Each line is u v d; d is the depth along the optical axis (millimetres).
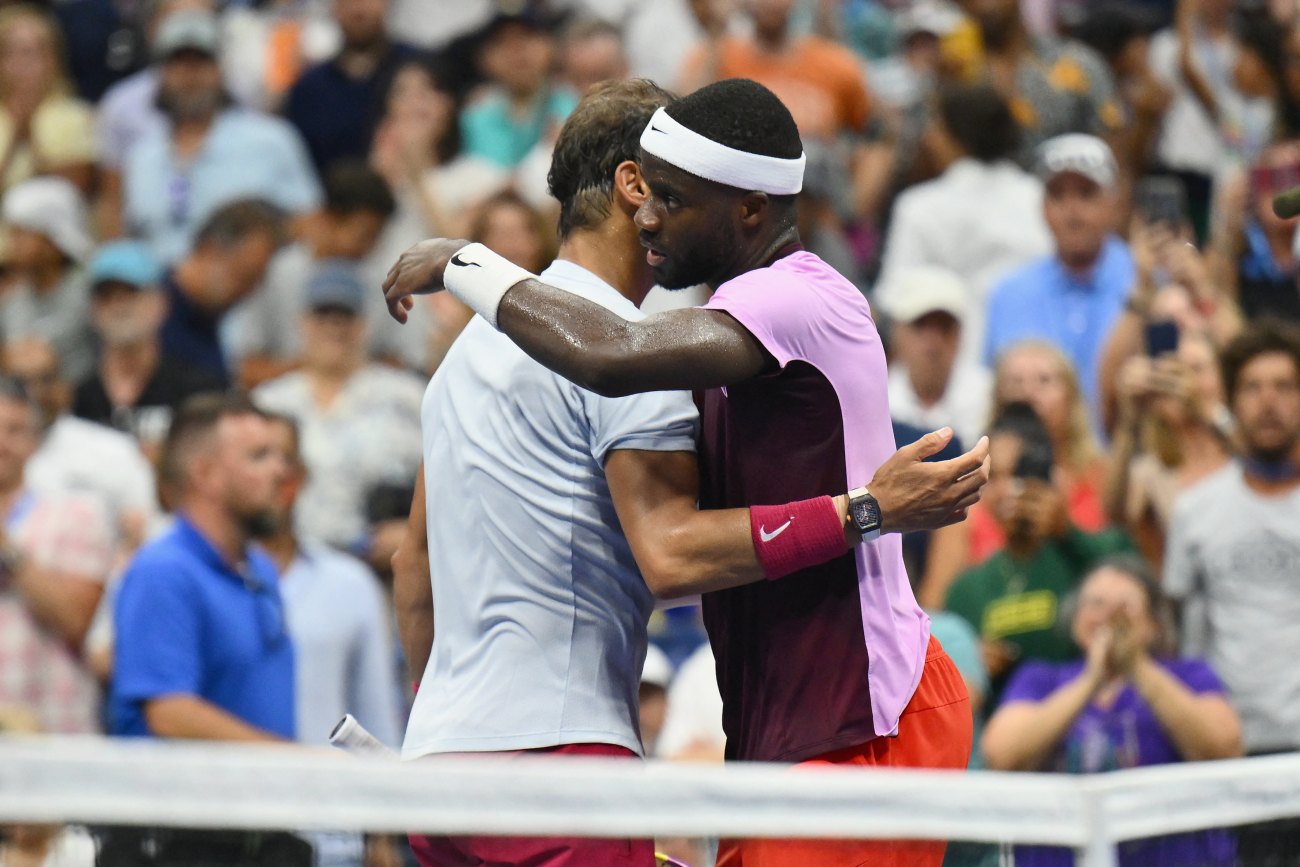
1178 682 19172
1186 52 34344
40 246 31484
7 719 19859
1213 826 9961
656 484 10797
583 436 11102
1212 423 23219
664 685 20641
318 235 30172
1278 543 21484
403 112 35250
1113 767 18797
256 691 19250
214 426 19422
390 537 22969
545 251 27375
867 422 10914
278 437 19781
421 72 35531
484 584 11242
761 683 11016
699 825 8789
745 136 10703
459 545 11391
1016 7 33406
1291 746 21219
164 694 18688
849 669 10773
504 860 10180
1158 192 25844
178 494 19516
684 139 10703
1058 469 22875
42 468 25031
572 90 36750
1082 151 27406
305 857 8453
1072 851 9539
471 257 10812
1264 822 10164
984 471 10508
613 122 11445
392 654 22781
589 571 11141
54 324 31328
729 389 10930
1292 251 27938
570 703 11062
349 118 36562
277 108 37062
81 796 7691
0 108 38031
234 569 19359
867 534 10375
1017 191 30359
